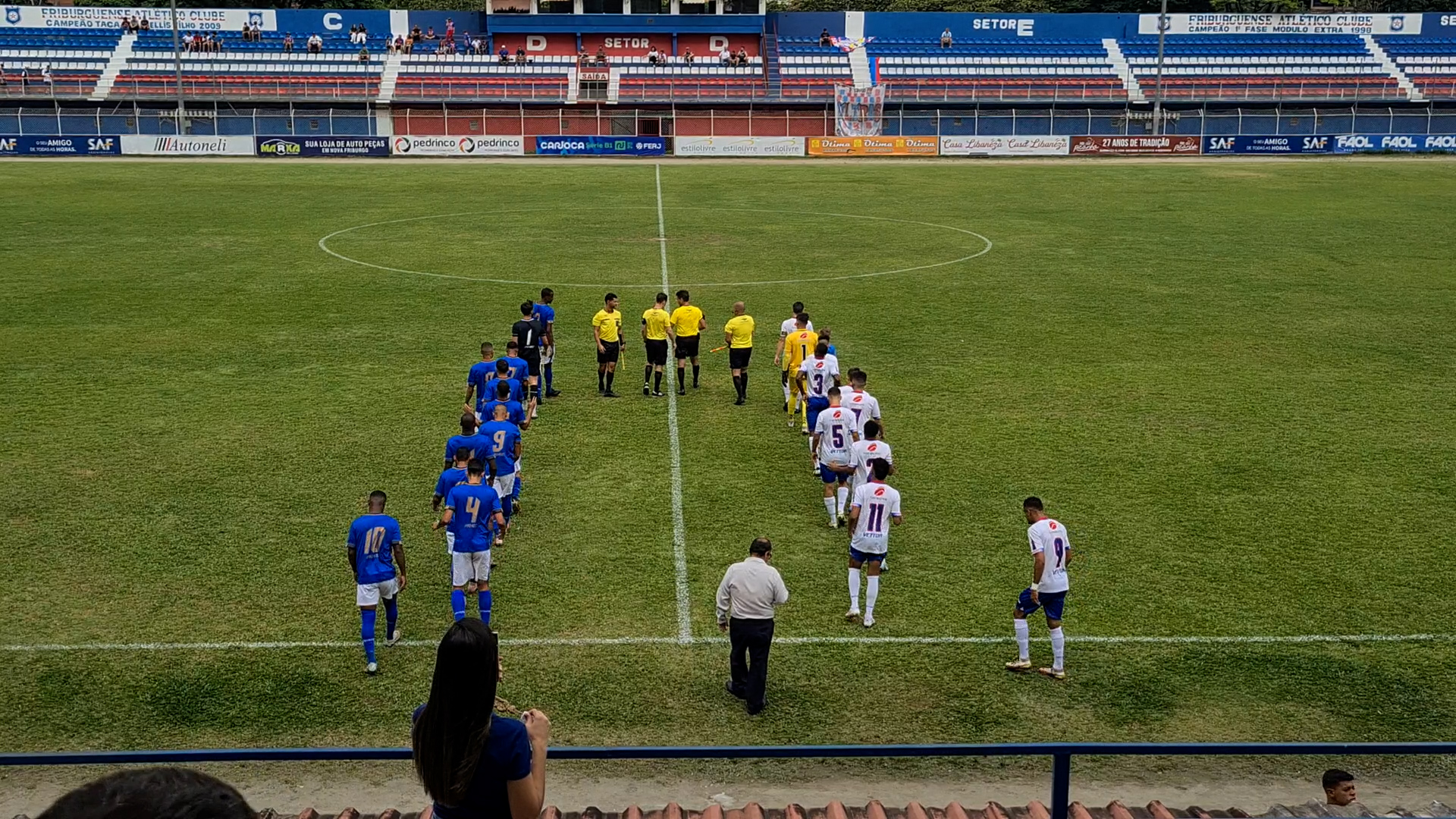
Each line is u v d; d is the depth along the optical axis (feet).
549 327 68.03
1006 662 38.99
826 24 265.13
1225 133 243.60
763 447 60.64
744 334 67.56
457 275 104.83
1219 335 84.84
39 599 42.39
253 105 240.12
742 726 35.09
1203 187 171.22
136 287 97.71
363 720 35.29
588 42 258.16
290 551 46.91
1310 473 56.70
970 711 36.09
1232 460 58.54
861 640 40.34
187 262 109.19
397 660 38.70
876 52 260.83
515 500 51.34
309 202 150.92
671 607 42.68
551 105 240.73
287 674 37.68
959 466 57.57
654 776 32.81
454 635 13.78
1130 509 52.21
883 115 245.04
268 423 63.10
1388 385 72.18
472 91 243.81
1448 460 58.49
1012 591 44.16
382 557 37.78
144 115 229.25
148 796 7.43
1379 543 48.55
